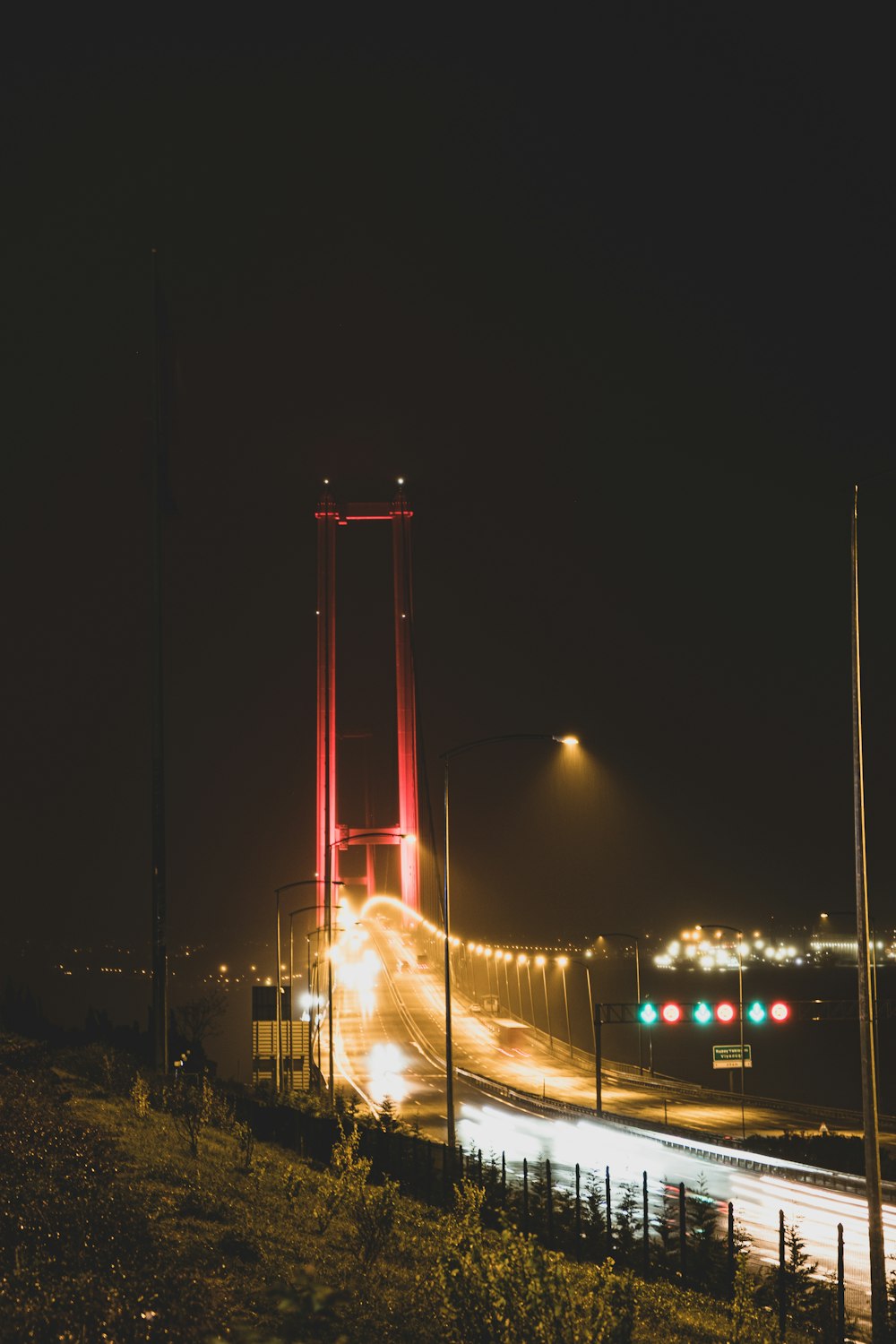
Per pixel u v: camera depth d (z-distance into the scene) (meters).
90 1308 13.31
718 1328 25.22
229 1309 15.39
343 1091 125.38
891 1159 77.00
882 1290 27.06
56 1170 20.62
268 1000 128.00
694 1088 136.75
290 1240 23.06
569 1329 13.97
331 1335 15.77
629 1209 39.06
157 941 52.06
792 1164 69.75
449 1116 60.50
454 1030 194.00
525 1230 37.44
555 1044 175.62
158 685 54.03
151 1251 17.72
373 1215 25.16
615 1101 124.31
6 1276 14.07
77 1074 47.62
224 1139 39.00
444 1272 14.41
